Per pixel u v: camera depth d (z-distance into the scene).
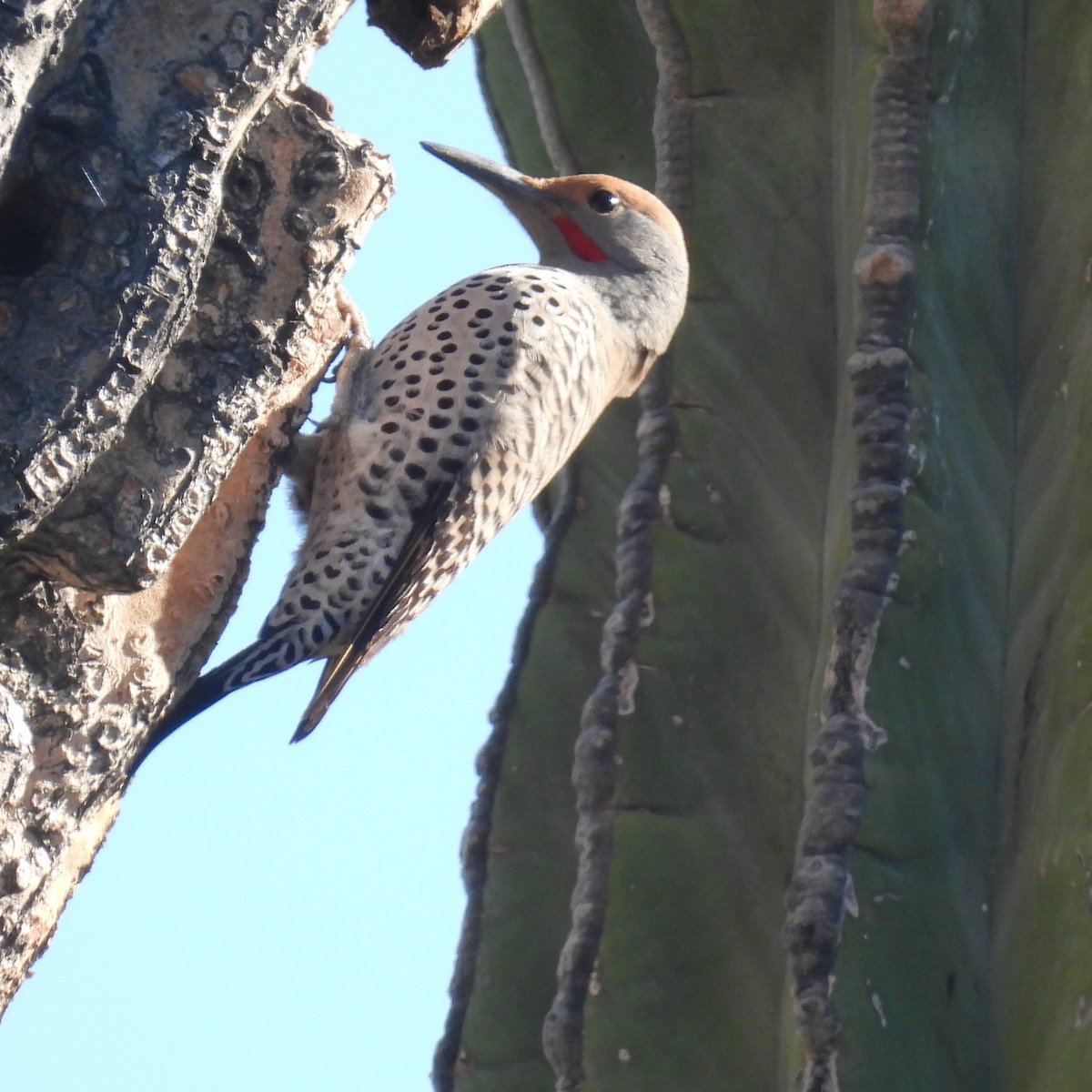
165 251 5.18
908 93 7.26
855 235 7.31
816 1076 6.19
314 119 5.97
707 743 7.54
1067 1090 5.92
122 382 5.16
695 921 7.29
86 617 5.69
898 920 6.38
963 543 6.97
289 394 6.45
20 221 5.26
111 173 5.16
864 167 7.25
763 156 8.23
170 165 5.20
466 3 6.88
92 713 5.77
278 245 5.88
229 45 5.27
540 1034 8.05
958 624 6.87
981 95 7.55
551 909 8.23
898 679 6.61
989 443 7.29
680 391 8.02
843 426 7.31
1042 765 6.62
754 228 8.17
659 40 8.35
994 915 6.66
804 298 8.04
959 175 7.36
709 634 7.68
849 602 6.67
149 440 5.57
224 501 6.27
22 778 5.47
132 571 5.52
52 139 5.14
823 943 6.30
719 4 8.27
